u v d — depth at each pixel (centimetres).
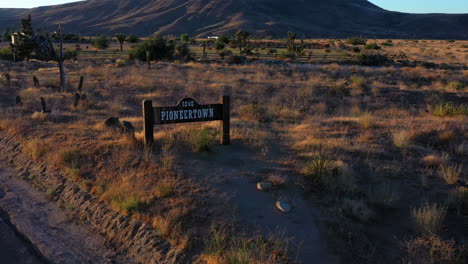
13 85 1806
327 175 602
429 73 2858
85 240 515
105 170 666
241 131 929
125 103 1516
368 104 1605
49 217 580
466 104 1612
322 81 2366
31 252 488
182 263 436
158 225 494
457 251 429
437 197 555
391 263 418
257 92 1869
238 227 480
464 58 4822
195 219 499
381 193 558
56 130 924
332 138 859
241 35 6288
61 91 1664
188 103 753
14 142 893
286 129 1002
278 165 678
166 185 570
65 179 676
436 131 902
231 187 583
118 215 539
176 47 4684
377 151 756
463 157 741
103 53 5394
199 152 742
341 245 448
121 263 464
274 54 5459
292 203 537
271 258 423
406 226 484
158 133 845
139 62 3706
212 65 3406
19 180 720
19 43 1689
